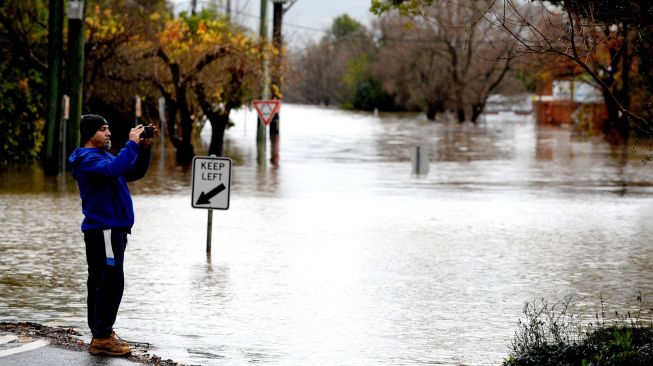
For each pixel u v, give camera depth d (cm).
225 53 10038
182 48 10462
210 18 15200
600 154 12100
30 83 9912
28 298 3350
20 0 9706
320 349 2730
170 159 10500
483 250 4597
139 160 2389
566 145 14112
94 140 2445
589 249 4659
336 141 14825
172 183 7900
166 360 2467
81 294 3428
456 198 6981
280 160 10644
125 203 2397
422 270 4034
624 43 2841
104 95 11688
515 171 9538
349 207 6319
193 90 10125
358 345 2781
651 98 3450
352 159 10938
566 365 2236
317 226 5366
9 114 9612
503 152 12512
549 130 19662
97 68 10344
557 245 4775
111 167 2330
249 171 9175
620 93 14800
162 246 4569
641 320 3108
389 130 19175
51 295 3406
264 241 4778
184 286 3619
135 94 11631
